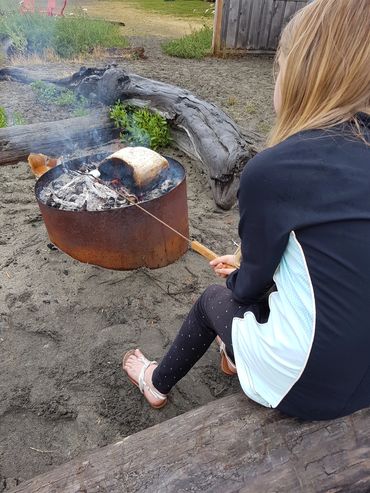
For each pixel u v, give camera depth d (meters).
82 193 2.62
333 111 1.07
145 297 2.52
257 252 1.20
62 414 1.93
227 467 1.24
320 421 1.32
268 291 1.37
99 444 1.83
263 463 1.24
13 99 5.63
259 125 5.00
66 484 1.26
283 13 8.67
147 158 2.53
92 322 2.36
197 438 1.32
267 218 1.12
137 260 2.61
